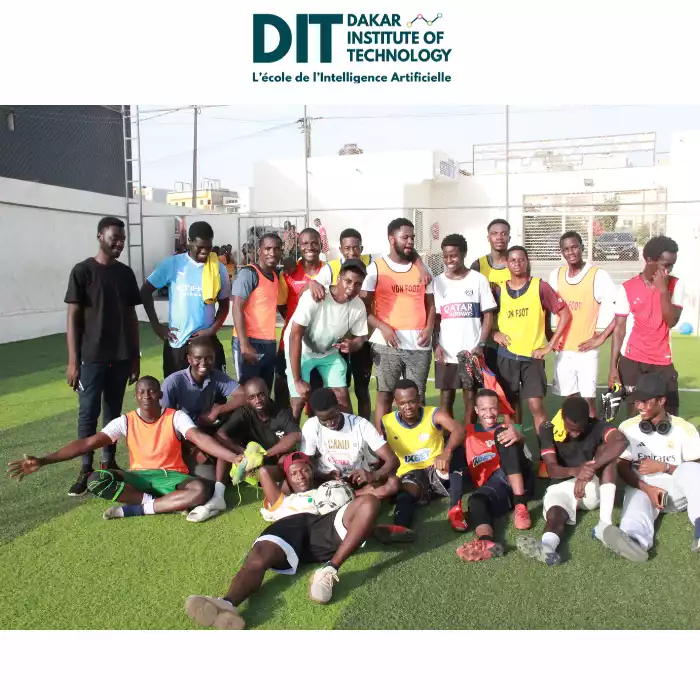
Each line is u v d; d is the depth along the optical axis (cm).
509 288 502
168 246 1877
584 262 527
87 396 464
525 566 352
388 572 348
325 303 472
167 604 320
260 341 520
